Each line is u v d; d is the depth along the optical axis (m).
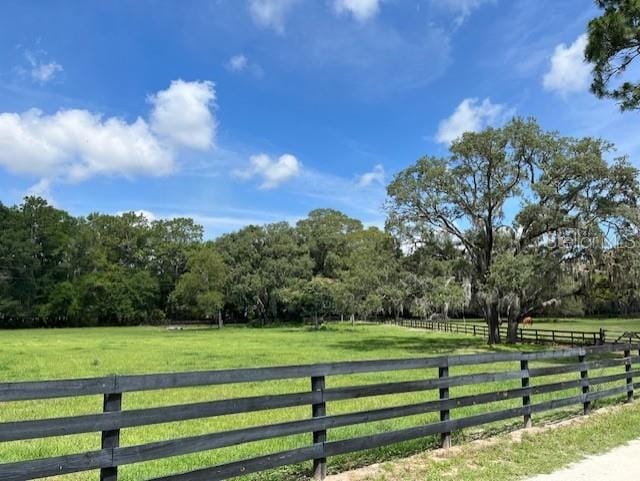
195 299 68.44
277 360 22.42
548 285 27.75
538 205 27.09
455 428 6.93
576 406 9.86
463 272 30.14
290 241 69.12
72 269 76.75
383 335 43.81
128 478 5.55
